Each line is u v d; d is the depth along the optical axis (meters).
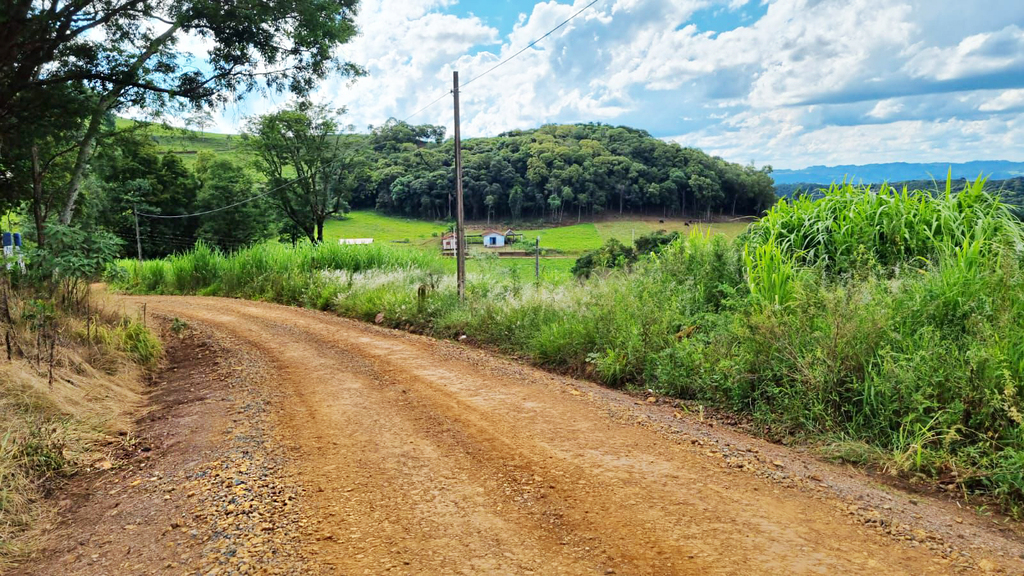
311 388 7.98
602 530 3.72
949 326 5.91
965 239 7.25
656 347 8.12
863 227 8.84
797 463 4.96
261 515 4.10
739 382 6.56
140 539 3.91
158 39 13.06
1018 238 7.34
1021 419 4.46
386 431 5.98
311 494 4.45
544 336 9.75
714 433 5.83
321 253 24.56
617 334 8.61
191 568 3.46
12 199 16.80
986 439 4.61
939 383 5.20
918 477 4.58
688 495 4.24
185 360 10.62
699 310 8.99
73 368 7.83
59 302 10.76
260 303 21.05
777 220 10.08
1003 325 5.37
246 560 3.48
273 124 41.47
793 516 3.88
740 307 7.88
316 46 13.50
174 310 18.38
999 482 4.27
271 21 12.85
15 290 10.21
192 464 5.27
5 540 4.01
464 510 4.09
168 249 54.22
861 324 6.08
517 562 3.36
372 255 24.25
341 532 3.81
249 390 7.97
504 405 6.88
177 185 55.28
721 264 9.65
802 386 5.96
